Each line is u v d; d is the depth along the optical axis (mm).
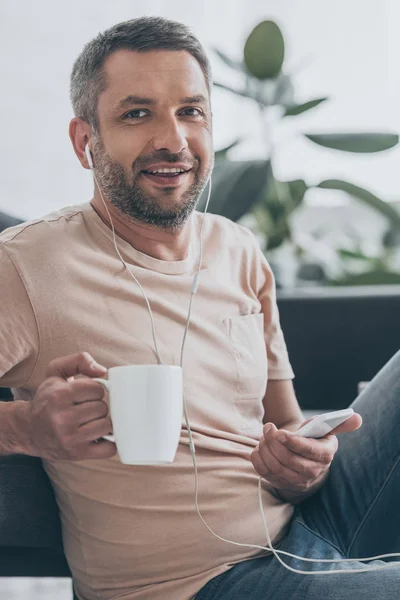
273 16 3670
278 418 1765
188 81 1525
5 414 1262
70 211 1559
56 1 3371
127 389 1073
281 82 3240
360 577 1337
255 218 3197
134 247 1557
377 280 3154
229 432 1541
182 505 1432
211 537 1430
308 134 3189
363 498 1552
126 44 1528
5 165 3330
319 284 3172
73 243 1482
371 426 1587
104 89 1529
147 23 1545
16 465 1501
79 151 1622
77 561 1479
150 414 1071
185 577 1419
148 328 1483
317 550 1447
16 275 1408
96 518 1437
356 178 3646
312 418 1421
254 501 1486
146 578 1424
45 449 1237
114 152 1520
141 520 1418
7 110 3330
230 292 1628
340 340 2293
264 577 1377
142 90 1503
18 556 1542
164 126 1506
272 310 1762
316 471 1421
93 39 1572
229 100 3631
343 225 3541
